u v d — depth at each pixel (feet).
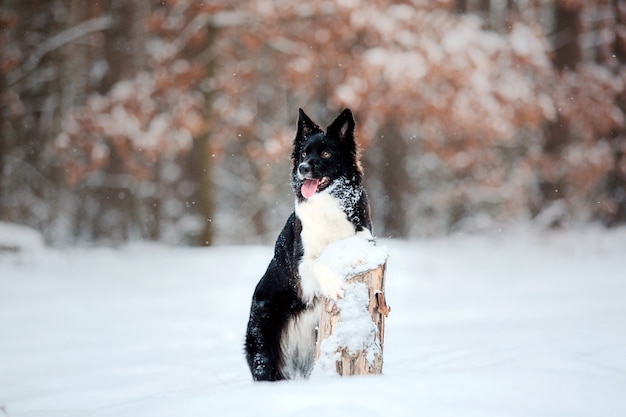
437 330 26.50
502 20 90.33
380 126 69.51
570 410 11.84
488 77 64.59
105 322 33.19
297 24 63.57
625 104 71.97
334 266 15.26
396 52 61.31
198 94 63.52
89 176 76.89
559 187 73.51
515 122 65.82
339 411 11.60
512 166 84.02
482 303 35.35
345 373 14.64
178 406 12.91
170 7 65.67
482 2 87.20
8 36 62.39
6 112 63.98
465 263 52.44
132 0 72.13
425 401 12.17
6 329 31.50
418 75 60.29
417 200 91.66
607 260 51.47
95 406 17.44
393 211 78.43
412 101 63.77
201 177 66.03
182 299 40.50
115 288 44.57
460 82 62.64
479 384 12.90
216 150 66.28
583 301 31.60
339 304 14.94
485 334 23.71
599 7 73.82
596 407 11.95
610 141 71.26
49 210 74.23
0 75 61.52
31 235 54.03
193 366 22.20
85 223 80.69
